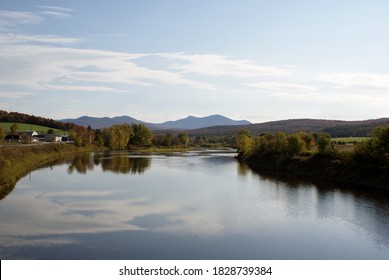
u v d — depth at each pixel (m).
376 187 48.81
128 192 44.88
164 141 188.88
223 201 39.72
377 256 24.25
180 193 44.41
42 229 28.98
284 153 75.50
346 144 101.44
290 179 57.06
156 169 71.69
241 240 27.02
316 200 40.34
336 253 24.70
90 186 49.22
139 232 28.55
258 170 70.75
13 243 25.75
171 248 25.23
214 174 63.69
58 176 58.75
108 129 159.38
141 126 175.75
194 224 30.80
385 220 32.41
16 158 64.38
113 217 32.69
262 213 34.56
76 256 23.55
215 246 25.77
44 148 92.88
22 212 34.12
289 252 24.84
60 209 35.47
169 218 32.53
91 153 122.19
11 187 47.44
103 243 26.02
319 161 63.88
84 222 31.02
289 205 37.84
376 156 52.94
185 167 76.38
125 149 161.00
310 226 30.55
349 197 42.00
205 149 176.88
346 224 31.19
